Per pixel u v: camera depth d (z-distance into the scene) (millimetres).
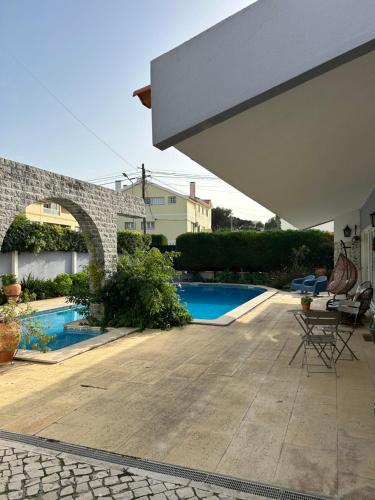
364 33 2119
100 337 7359
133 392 4508
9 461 3049
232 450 3150
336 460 2969
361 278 12484
